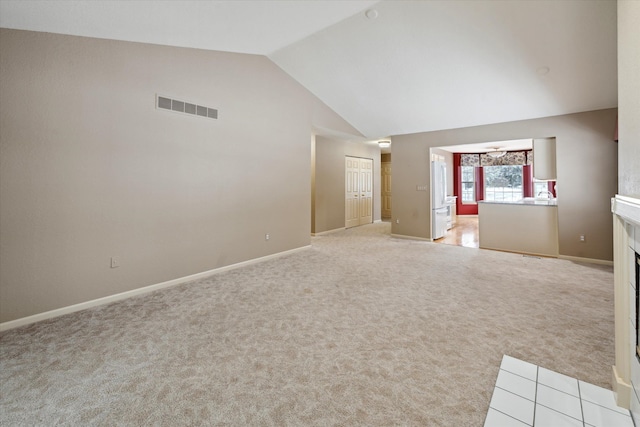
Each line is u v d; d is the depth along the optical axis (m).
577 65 3.62
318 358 2.00
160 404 1.58
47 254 2.65
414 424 1.44
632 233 1.51
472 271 4.06
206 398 1.62
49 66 2.63
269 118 4.75
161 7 2.53
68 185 2.76
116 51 3.04
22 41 2.50
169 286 3.51
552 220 4.88
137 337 2.29
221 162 4.08
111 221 3.04
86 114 2.85
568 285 3.45
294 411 1.53
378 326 2.46
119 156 3.09
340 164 7.80
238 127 4.29
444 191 6.88
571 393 1.66
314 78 5.05
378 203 9.45
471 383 1.74
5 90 2.42
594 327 2.40
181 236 3.65
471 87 4.45
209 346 2.16
